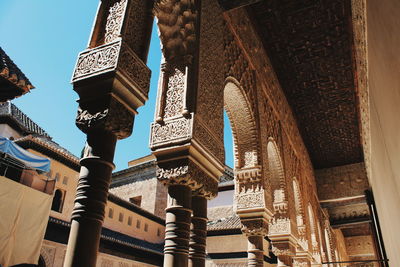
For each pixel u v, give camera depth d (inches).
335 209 624.1
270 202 253.1
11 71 249.8
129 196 797.2
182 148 140.9
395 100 126.3
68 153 512.4
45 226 369.1
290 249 299.1
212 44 186.9
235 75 239.0
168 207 137.3
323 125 478.6
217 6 208.2
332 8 302.7
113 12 131.0
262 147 267.0
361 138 462.0
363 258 898.7
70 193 479.5
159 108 156.2
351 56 350.0
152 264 605.3
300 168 439.2
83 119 109.3
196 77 157.2
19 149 374.3
